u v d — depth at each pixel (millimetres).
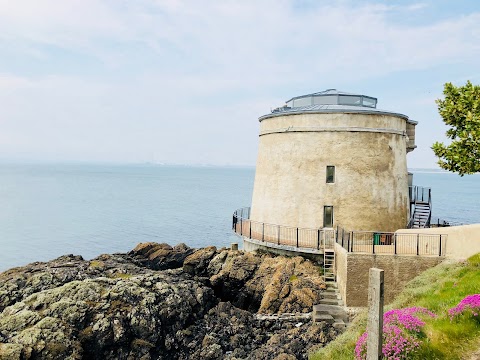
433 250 20219
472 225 18953
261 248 27453
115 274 24297
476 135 15141
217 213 90312
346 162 26375
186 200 119500
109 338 18625
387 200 26672
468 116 15453
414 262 19406
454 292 14703
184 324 21328
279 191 28141
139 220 79250
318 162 26734
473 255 18469
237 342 20672
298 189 27172
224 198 127625
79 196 126125
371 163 26453
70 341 17500
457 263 18312
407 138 29219
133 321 19469
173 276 25547
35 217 81375
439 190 184875
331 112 26516
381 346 9797
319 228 26359
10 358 15906
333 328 18688
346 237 25906
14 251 53438
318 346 17719
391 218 26750
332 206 26359
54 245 56969
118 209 95562
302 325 20406
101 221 77688
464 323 11656
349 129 26344
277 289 23188
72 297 19641
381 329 9719
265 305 22812
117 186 175250
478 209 98688
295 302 22141
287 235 27297
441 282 16484
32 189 148500
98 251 53812
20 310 18969
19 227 70312
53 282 22406
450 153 15945
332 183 26438
